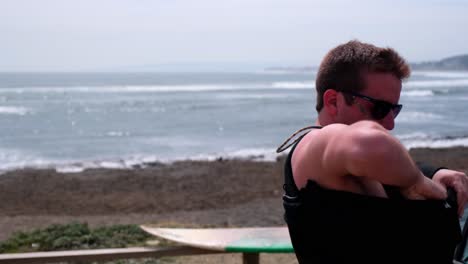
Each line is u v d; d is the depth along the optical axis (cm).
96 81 16825
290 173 181
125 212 1221
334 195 160
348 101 172
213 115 4331
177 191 1453
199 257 660
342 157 153
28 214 1205
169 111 4697
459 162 1978
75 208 1265
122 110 4819
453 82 14062
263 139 2853
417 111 4706
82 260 370
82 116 4206
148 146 2570
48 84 13388
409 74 176
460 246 233
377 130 150
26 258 365
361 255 157
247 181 1579
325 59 181
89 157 2225
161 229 418
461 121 3856
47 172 1766
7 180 1616
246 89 10175
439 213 158
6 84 13250
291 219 176
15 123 3666
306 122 3778
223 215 1170
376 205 156
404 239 155
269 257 676
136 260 610
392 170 146
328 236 162
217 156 2186
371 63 169
